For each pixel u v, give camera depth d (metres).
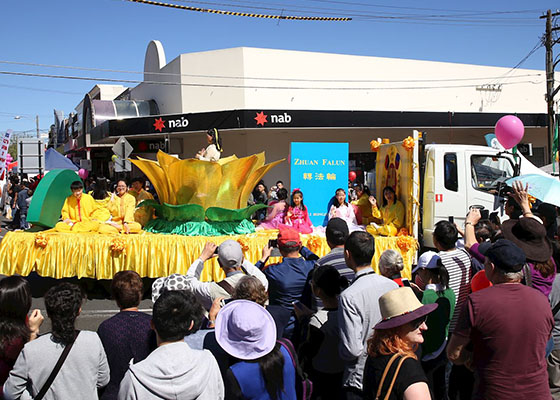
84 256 7.00
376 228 7.65
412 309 2.50
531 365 2.62
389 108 20.42
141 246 7.00
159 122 17.58
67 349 2.66
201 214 7.29
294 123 17.39
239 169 7.36
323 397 3.37
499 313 2.65
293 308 4.03
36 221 7.23
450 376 3.93
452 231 3.99
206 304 3.84
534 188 6.20
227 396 2.72
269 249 4.74
